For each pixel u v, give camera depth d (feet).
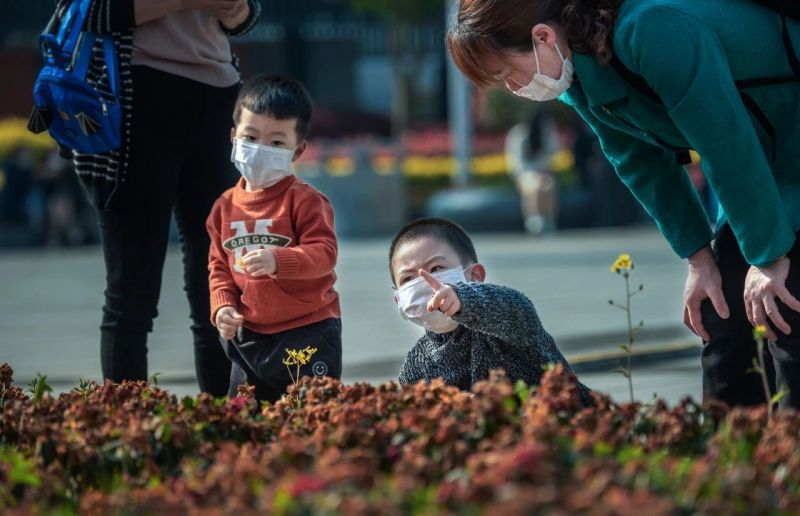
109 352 28.17
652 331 51.49
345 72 218.79
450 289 22.84
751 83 21.57
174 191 28.50
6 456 18.07
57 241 133.39
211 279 27.63
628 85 21.70
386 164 151.02
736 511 13.48
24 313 67.97
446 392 19.21
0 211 139.54
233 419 19.42
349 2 186.91
